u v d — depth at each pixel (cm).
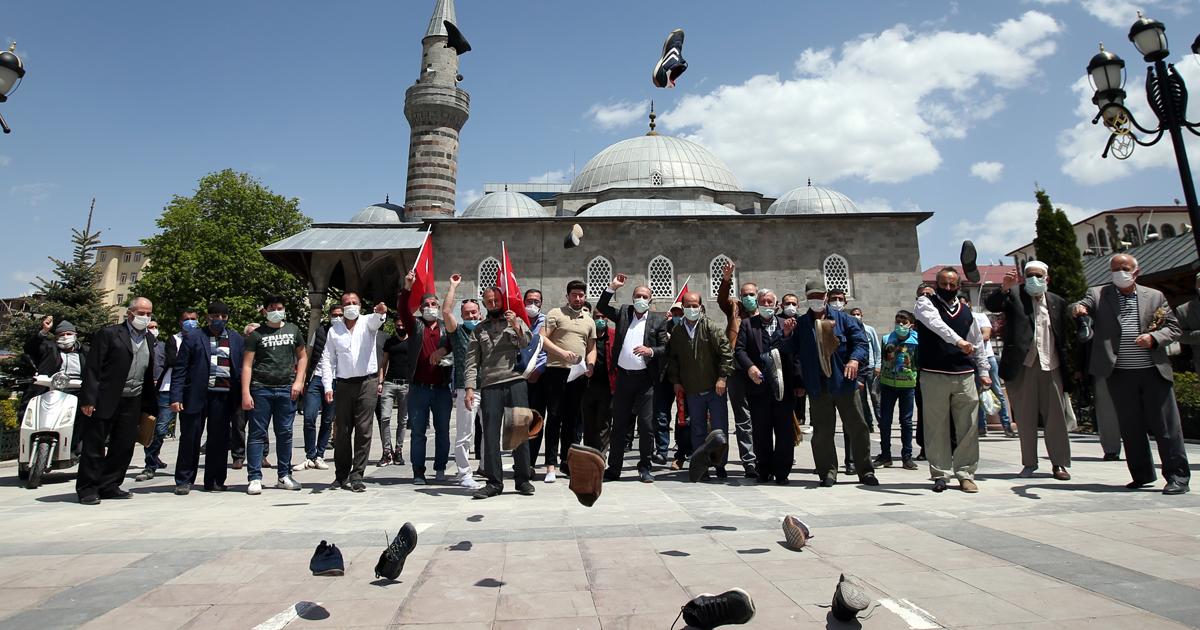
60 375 912
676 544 459
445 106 4212
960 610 319
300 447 1402
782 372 786
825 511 578
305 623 310
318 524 546
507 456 1157
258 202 4700
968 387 691
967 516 547
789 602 334
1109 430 940
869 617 311
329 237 3344
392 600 343
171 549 461
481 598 346
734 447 1266
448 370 858
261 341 803
